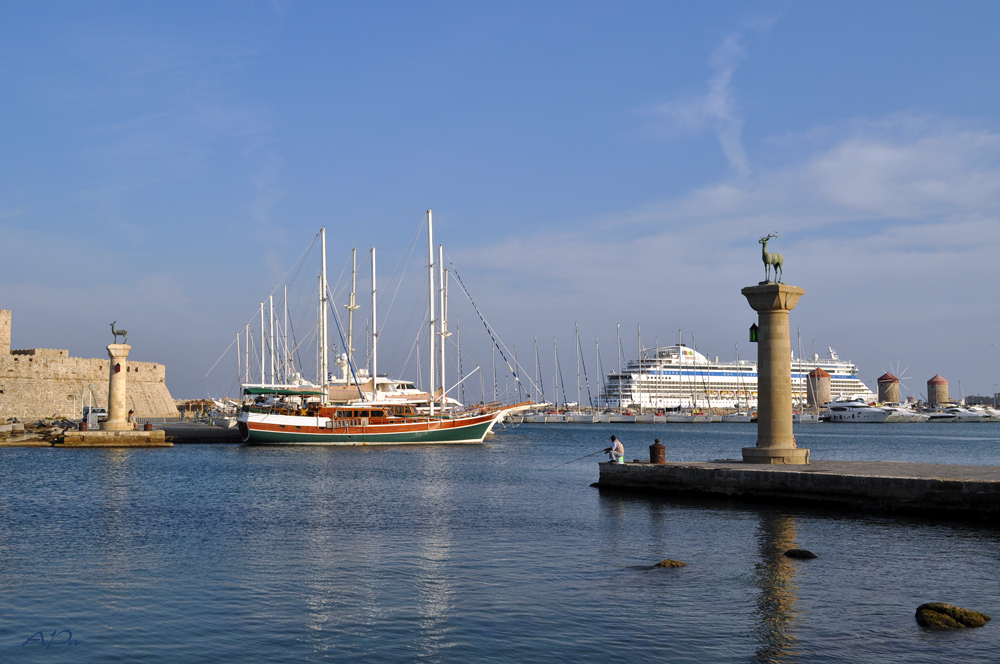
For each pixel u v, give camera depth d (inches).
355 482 1665.8
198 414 4633.4
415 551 888.9
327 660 540.7
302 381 3481.8
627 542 929.5
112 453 2514.8
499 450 2817.4
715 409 7445.9
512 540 951.0
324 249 3319.4
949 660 534.6
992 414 7347.4
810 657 540.7
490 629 602.5
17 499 1357.0
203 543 943.0
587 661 536.1
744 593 696.4
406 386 3503.9
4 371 3860.7
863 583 728.3
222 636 591.2
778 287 1331.2
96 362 4306.1
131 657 547.5
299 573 783.7
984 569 776.3
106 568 807.1
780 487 1186.0
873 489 1088.8
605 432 4975.4
